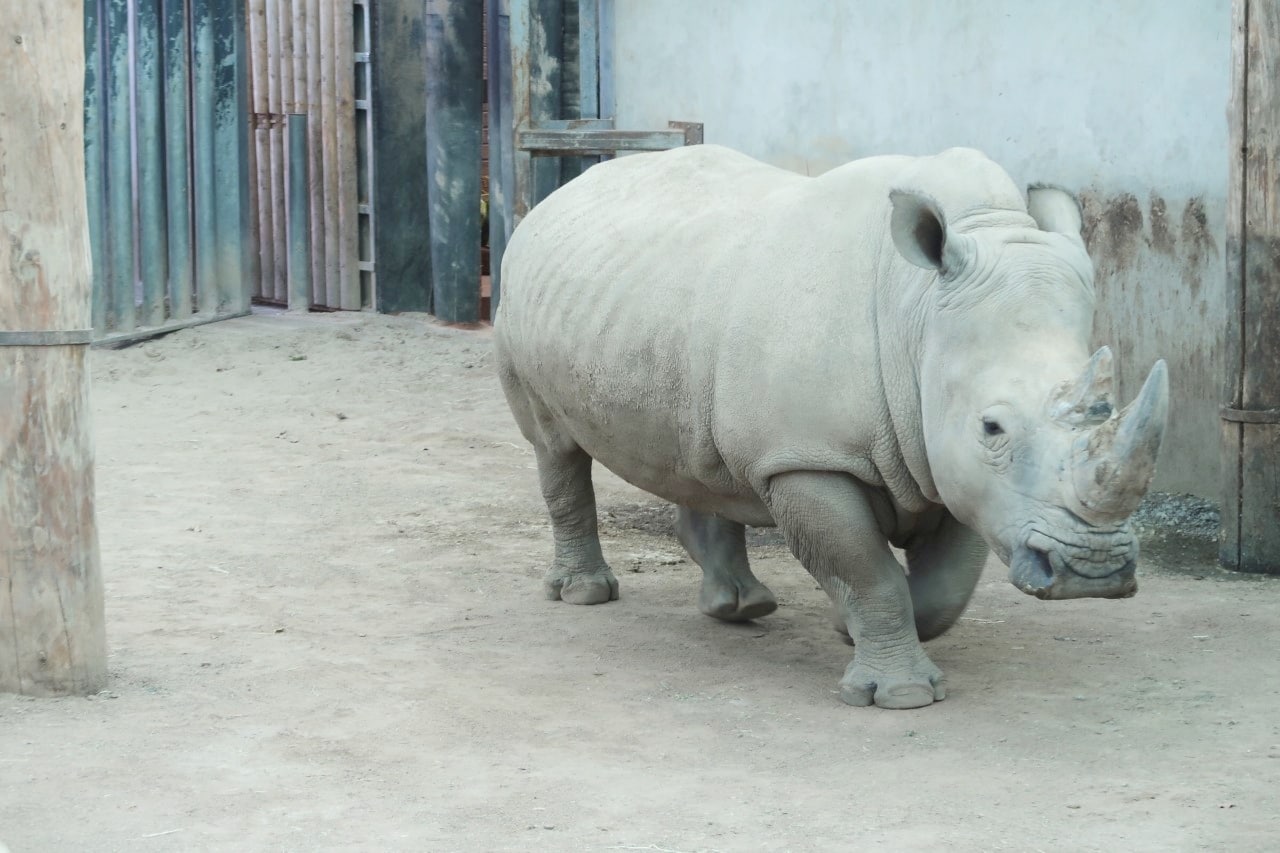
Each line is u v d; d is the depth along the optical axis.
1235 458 10.62
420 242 21.50
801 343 7.70
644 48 17.09
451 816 6.38
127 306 19.83
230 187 20.83
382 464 14.62
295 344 19.89
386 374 18.56
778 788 6.71
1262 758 6.98
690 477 8.61
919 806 6.46
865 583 7.90
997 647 8.95
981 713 7.75
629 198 9.12
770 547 11.70
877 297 7.62
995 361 6.95
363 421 16.55
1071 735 7.38
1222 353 12.04
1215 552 11.23
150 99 19.81
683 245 8.45
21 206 7.67
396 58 21.02
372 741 7.33
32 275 7.71
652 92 17.03
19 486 7.81
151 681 8.23
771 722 7.66
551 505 10.13
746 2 15.74
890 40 14.36
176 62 20.03
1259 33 10.25
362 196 21.70
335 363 19.02
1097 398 6.58
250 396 17.66
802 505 7.84
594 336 8.74
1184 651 8.79
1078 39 12.85
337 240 21.86
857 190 7.95
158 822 6.29
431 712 7.77
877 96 14.52
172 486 13.63
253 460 14.77
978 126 13.69
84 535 7.96
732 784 6.77
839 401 7.62
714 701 8.01
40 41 7.67
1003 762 7.02
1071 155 13.01
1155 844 5.97
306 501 13.12
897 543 8.44
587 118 17.75
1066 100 12.98
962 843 6.03
